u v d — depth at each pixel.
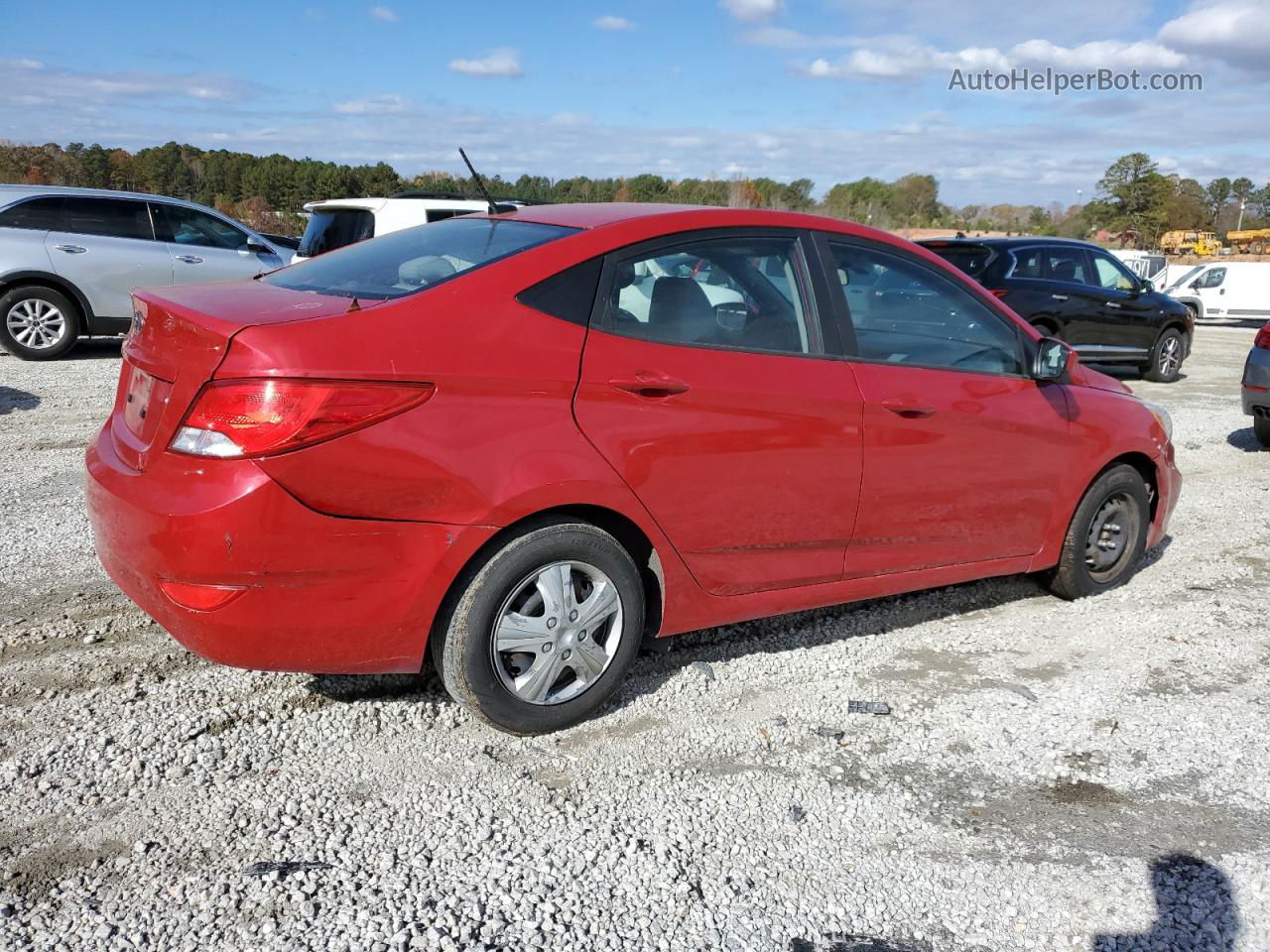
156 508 2.76
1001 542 4.40
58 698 3.42
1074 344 11.95
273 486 2.70
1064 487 4.54
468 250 3.37
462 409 2.93
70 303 10.62
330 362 2.75
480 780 3.08
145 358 3.02
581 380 3.14
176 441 2.80
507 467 2.99
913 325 4.04
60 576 4.49
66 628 3.95
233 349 2.73
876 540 3.96
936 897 2.68
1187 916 2.65
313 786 2.99
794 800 3.08
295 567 2.77
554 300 3.16
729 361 3.46
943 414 3.99
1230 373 14.42
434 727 3.37
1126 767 3.37
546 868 2.69
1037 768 3.34
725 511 3.48
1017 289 11.50
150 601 2.88
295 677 3.63
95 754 3.09
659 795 3.06
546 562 3.17
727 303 3.53
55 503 5.59
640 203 3.77
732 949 2.44
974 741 3.49
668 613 3.50
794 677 3.90
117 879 2.55
